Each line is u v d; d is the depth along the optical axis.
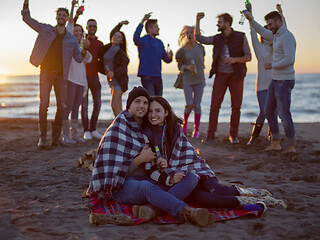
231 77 6.70
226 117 17.66
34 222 2.68
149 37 7.02
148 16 6.88
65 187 3.73
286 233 2.47
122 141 2.98
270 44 6.28
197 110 7.71
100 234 2.47
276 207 3.05
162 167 2.94
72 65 6.66
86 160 4.76
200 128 9.67
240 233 2.48
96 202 3.01
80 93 6.94
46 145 6.28
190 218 2.61
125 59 6.76
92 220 2.64
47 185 3.82
